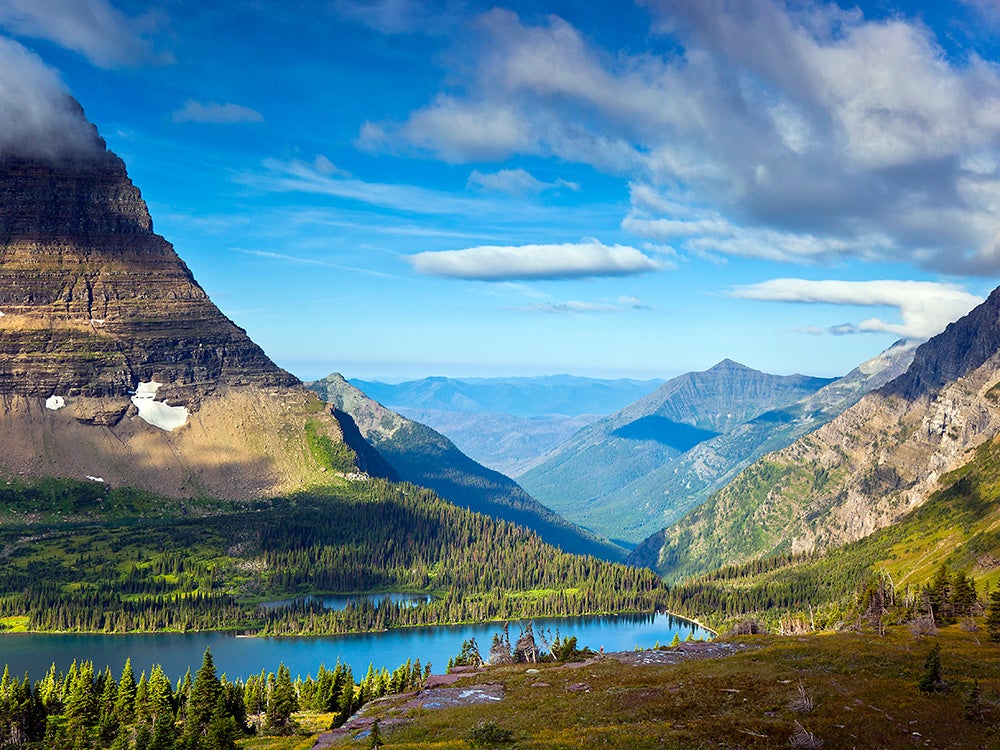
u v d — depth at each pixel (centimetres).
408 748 11338
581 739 10900
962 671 13025
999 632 16388
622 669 15812
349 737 13275
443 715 13612
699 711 11769
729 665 14788
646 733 10806
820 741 9938
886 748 9756
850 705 11194
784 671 13600
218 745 16712
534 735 11550
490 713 13262
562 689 14512
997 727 10288
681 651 17600
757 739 10188
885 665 13575
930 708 11019
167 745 17175
